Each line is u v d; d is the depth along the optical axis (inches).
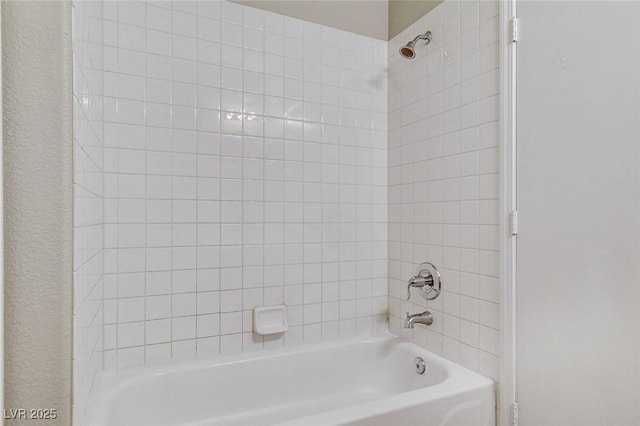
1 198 29.1
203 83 66.5
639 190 41.3
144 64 62.1
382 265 82.6
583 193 46.6
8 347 30.8
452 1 66.6
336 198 78.0
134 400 57.0
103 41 59.0
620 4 43.3
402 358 72.7
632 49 42.1
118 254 60.1
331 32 78.0
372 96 82.0
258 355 68.4
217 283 67.2
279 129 72.7
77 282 35.5
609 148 44.1
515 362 54.5
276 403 68.2
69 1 33.3
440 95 68.9
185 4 65.4
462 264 63.6
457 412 53.1
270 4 72.3
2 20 30.8
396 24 81.0
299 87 74.7
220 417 63.7
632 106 42.0
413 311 75.0
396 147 80.6
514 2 55.5
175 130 64.2
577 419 46.7
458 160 64.7
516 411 54.1
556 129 49.8
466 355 62.4
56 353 32.2
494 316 57.6
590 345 45.6
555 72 49.9
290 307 73.2
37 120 31.6
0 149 29.0
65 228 32.7
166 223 63.4
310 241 75.3
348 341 76.0
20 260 31.1
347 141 79.3
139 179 61.6
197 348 65.6
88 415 45.4
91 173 46.3
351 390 74.6
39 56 31.8
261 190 70.9
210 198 66.7
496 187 57.6
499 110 57.2
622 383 42.5
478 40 61.2
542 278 51.1
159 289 62.9
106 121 59.2
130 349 60.9
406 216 77.4
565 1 48.8
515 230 54.9
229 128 68.4
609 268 43.9
